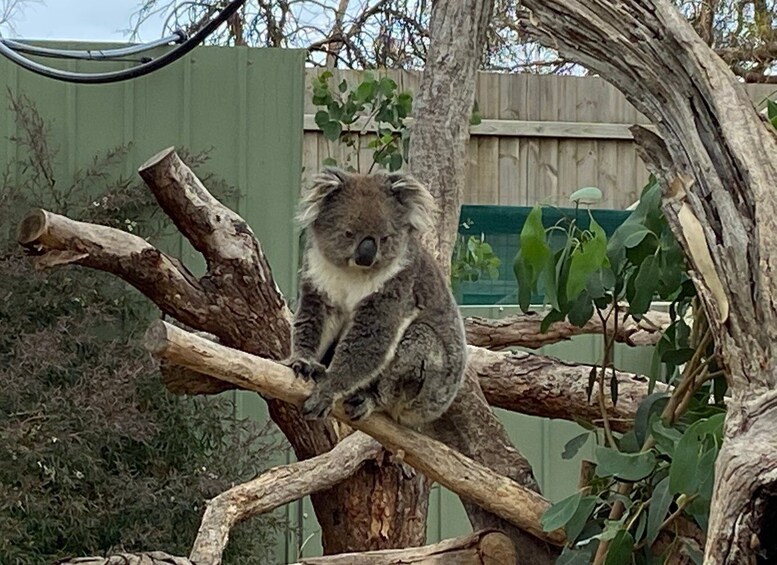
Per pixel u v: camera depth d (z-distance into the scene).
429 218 3.88
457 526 5.55
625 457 3.03
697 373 3.25
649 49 2.56
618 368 5.67
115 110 5.10
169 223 5.07
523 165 5.96
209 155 5.16
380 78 5.72
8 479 4.24
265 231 5.20
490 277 5.54
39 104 5.05
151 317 4.95
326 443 4.34
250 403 5.22
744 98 2.50
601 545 3.17
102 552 4.36
